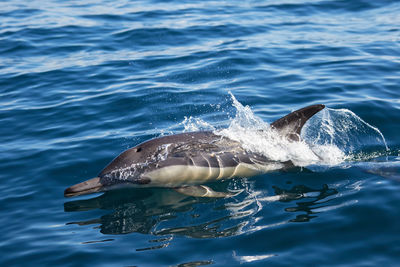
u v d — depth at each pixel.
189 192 12.31
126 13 31.14
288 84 19.41
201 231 10.49
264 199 11.80
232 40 25.36
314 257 9.24
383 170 12.88
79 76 21.20
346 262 9.04
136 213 11.50
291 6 31.94
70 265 9.46
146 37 26.25
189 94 18.80
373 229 10.06
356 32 26.25
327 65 21.38
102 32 27.28
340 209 10.98
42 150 14.66
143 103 18.08
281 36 25.92
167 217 11.22
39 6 33.62
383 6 31.02
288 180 12.74
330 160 13.69
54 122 16.80
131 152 12.81
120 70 21.77
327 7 31.50
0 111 17.86
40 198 12.23
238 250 9.65
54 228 10.88
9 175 13.30
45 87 20.14
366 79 19.47
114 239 10.36
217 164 12.73
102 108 17.81
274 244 9.78
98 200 12.20
